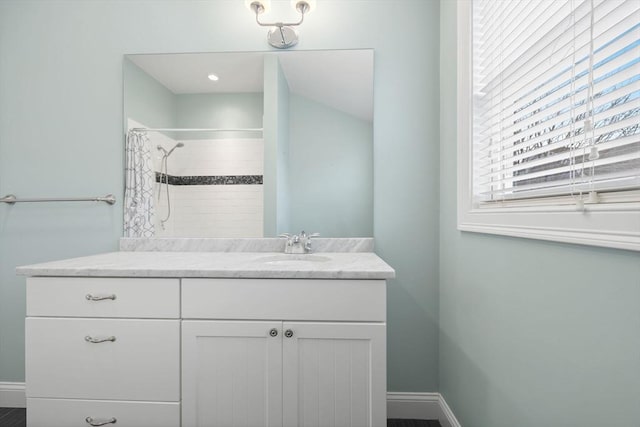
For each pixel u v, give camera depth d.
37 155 1.69
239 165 1.67
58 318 1.13
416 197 1.62
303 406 1.09
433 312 1.61
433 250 1.61
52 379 1.12
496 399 1.04
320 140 1.65
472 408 1.22
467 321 1.27
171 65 1.68
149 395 1.11
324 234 1.66
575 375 0.69
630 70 0.60
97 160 1.69
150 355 1.11
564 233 0.71
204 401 1.10
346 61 1.64
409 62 1.62
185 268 1.11
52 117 1.68
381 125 1.63
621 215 0.57
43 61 1.68
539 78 0.90
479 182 1.25
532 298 0.85
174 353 1.10
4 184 1.70
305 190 1.66
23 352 1.70
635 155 0.59
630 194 0.61
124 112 1.68
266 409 1.09
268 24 1.58
